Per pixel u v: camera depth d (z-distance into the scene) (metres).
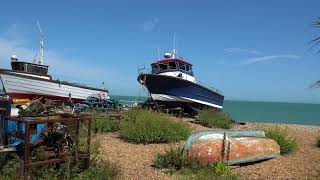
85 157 6.91
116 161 8.73
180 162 8.25
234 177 7.33
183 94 20.95
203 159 8.32
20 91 20.08
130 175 7.66
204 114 17.81
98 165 7.15
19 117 6.77
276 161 9.26
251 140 9.18
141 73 20.61
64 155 6.56
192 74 22.47
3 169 6.21
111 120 13.89
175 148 9.88
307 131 16.53
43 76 21.58
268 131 11.01
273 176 7.80
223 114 18.56
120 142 11.30
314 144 12.28
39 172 6.25
